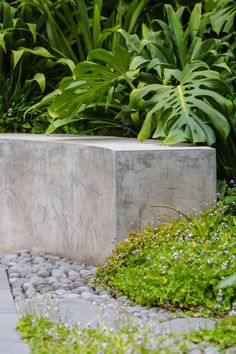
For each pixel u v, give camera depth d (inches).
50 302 239.9
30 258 328.5
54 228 330.6
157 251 261.6
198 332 197.6
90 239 302.2
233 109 315.6
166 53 343.9
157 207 283.3
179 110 309.6
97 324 200.1
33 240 347.6
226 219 278.8
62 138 348.5
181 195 285.4
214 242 255.6
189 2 422.6
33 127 396.8
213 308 225.5
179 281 236.1
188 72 327.9
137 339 179.2
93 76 335.9
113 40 391.2
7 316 224.2
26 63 416.5
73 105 342.6
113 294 252.5
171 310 231.1
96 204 295.7
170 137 299.0
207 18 384.8
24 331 203.9
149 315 223.0
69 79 332.8
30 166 345.1
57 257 325.1
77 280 275.1
